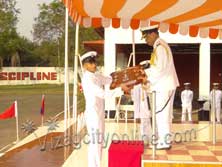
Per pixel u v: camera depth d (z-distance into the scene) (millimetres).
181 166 5957
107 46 18578
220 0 6180
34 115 23062
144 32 7047
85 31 45531
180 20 8719
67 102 11305
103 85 7242
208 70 19141
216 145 7426
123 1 6789
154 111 6367
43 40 60812
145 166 6059
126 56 25062
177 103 24250
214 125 7625
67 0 6430
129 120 14242
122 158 6363
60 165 9336
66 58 10648
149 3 6832
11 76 60375
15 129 17156
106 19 9352
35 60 68438
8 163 9750
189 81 28188
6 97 39844
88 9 7895
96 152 6969
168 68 6945
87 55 6930
